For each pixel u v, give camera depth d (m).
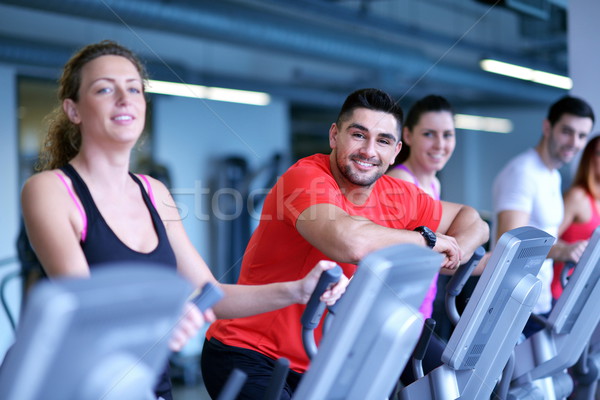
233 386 1.09
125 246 1.33
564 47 8.57
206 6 5.23
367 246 1.48
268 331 1.68
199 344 4.95
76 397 0.71
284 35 5.98
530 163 2.56
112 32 6.23
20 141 5.76
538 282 1.61
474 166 12.12
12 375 0.65
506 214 2.52
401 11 8.10
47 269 1.26
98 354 0.71
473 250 1.84
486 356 1.62
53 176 1.31
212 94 7.21
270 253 1.69
